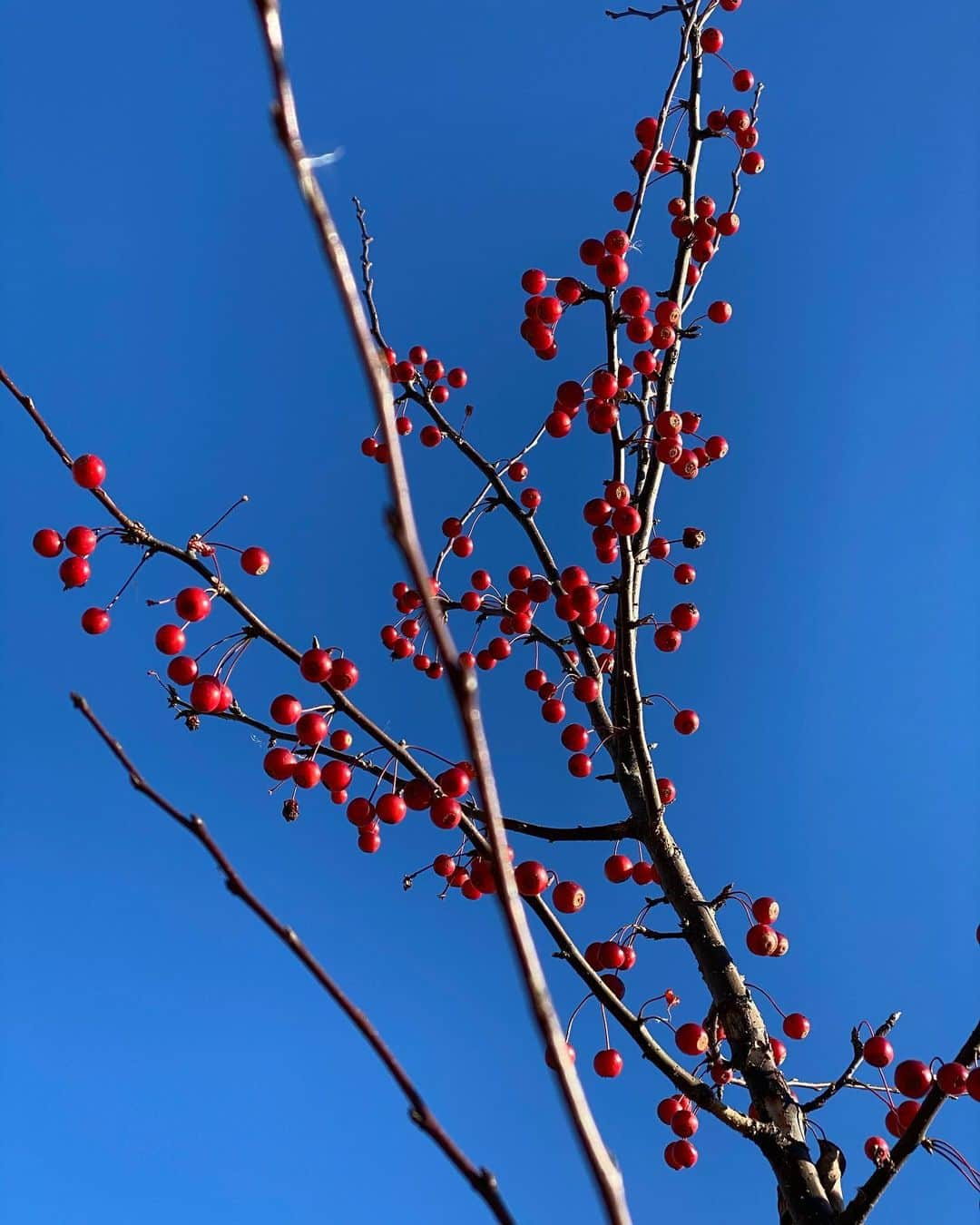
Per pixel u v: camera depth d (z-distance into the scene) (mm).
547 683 4977
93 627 3617
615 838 4227
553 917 3635
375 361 798
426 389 5402
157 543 3613
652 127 4840
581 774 4512
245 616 3693
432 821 3584
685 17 4875
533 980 927
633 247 4641
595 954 4266
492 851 915
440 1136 1023
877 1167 3146
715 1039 3885
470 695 879
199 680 3684
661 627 4543
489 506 5359
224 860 1123
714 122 5066
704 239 4680
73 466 3449
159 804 1151
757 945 4082
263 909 1106
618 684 4406
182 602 3654
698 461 4609
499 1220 986
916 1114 3066
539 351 4480
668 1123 4238
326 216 756
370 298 5434
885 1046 3715
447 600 5164
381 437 812
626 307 4398
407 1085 1042
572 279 4430
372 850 3840
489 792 905
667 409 4449
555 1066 936
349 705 3596
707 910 4102
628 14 4941
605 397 4332
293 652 3703
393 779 3887
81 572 3686
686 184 4727
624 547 4113
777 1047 4168
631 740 4125
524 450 5734
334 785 3883
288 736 3830
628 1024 3523
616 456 4500
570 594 4656
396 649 5211
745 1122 3479
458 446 5391
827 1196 3428
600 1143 923
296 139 733
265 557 3955
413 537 831
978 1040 3037
